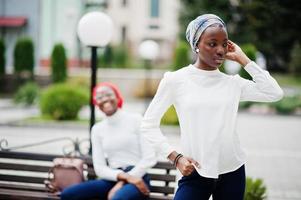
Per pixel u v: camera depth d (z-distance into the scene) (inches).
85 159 216.8
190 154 131.7
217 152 128.6
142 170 195.9
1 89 1129.4
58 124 677.3
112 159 204.1
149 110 137.8
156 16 1899.6
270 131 678.5
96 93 205.0
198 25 129.2
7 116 774.5
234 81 134.0
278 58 1424.7
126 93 1138.0
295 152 496.4
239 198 132.4
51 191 209.2
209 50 127.6
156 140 136.0
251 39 1026.7
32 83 1018.1
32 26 1353.3
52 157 217.2
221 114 129.0
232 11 1082.7
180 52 1077.1
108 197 191.9
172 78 134.2
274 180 359.6
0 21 1333.7
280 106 965.8
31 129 654.5
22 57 1119.0
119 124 204.8
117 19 1886.1
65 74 1080.2
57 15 1350.9
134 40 1780.3
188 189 131.6
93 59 255.8
